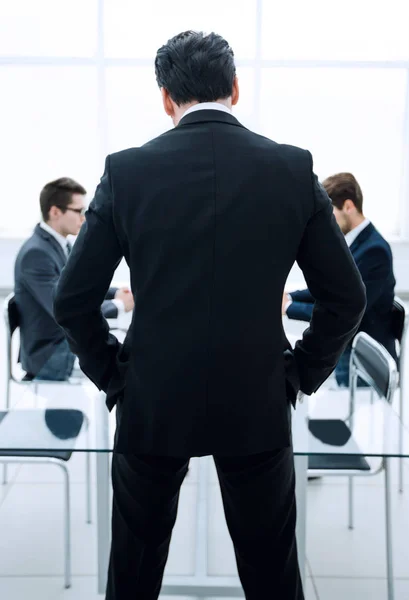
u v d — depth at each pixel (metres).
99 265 1.22
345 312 1.28
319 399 1.91
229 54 1.26
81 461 3.00
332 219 1.23
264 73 6.44
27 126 6.45
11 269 6.35
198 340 1.19
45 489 2.74
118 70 6.39
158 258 1.17
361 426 1.71
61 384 1.99
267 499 1.34
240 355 1.20
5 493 2.71
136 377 1.24
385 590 2.09
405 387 3.68
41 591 2.07
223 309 1.18
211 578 2.05
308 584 2.12
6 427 1.66
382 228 6.70
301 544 1.97
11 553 2.28
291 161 1.21
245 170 1.18
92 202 1.22
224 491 1.37
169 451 1.24
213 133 1.21
